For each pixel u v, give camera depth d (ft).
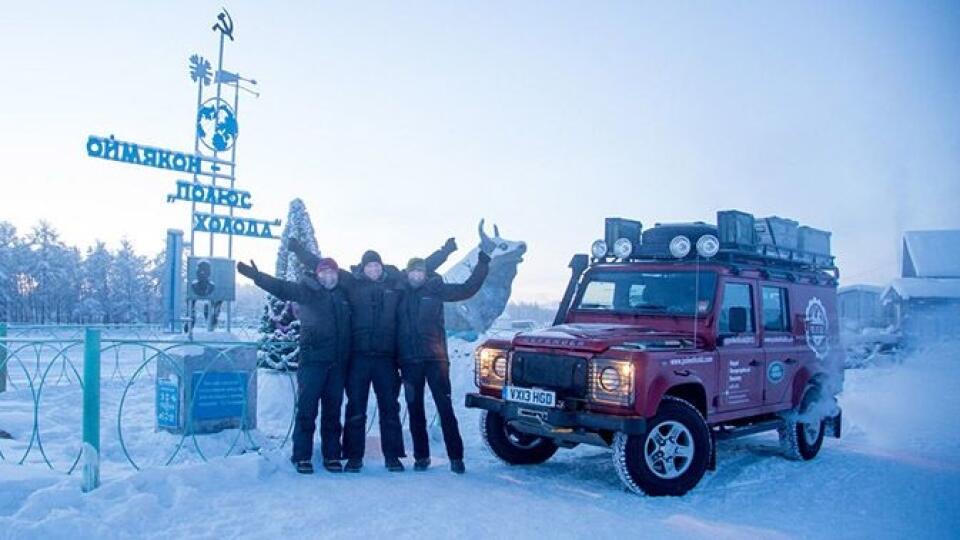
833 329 30.19
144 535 14.89
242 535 15.06
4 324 35.94
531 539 15.51
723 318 23.43
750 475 23.90
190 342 22.76
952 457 27.76
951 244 73.15
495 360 23.25
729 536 16.48
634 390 19.40
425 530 15.76
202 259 26.50
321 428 21.57
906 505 20.03
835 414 28.43
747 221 24.91
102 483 17.61
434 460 24.23
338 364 21.53
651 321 24.20
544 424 20.71
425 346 22.31
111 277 240.12
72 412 30.04
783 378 25.95
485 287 51.85
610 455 26.84
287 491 18.33
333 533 15.33
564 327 23.18
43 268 222.69
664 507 19.10
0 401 32.45
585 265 27.09
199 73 40.47
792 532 17.19
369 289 22.17
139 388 40.47
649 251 25.99
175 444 23.22
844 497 20.90
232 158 41.78
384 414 22.06
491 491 19.61
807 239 29.60
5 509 15.85
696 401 22.12
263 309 33.96
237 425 25.25
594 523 16.87
